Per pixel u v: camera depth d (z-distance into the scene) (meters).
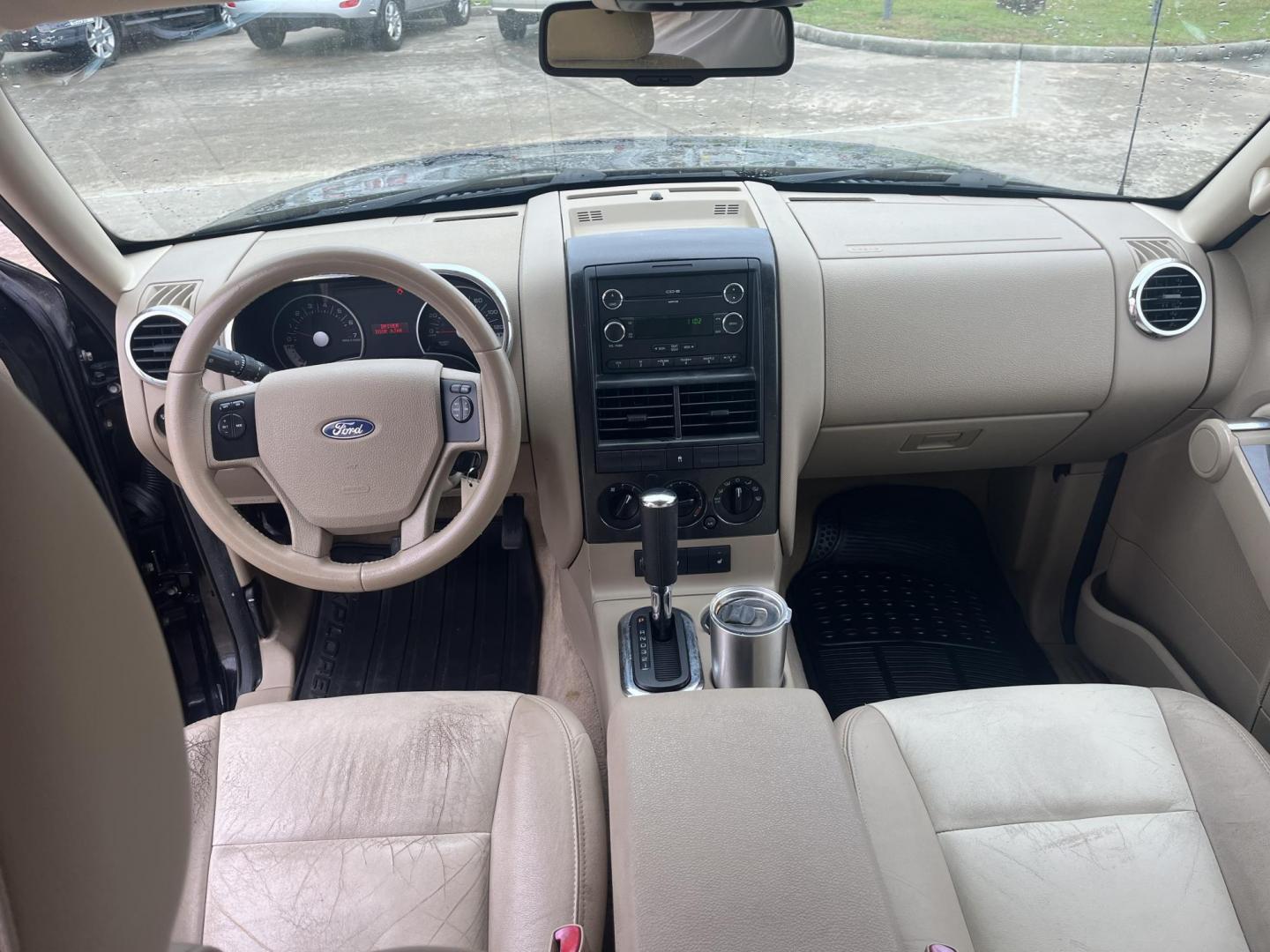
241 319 1.78
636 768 0.94
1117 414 1.89
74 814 0.43
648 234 1.77
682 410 1.76
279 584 2.26
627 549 1.85
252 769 1.31
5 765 0.39
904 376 1.82
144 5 1.02
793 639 1.82
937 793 1.27
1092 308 1.80
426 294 1.29
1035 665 2.22
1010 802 1.26
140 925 0.48
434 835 1.23
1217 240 1.79
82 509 0.49
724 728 0.99
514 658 2.27
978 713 1.38
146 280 1.78
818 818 0.88
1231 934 1.11
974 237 1.83
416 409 1.38
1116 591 2.22
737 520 1.83
